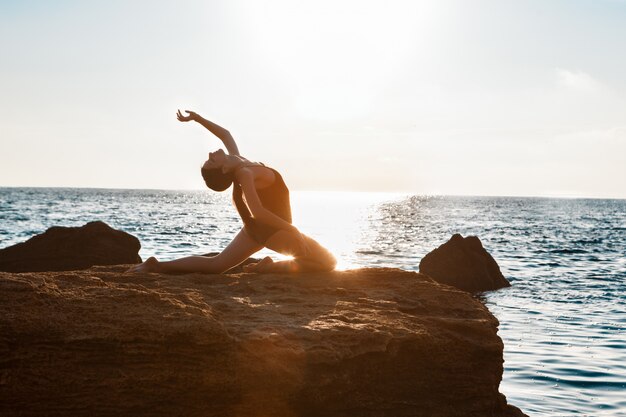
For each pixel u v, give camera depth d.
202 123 7.94
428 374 6.18
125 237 19.58
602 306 17.22
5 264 18.12
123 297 5.52
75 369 4.92
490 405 6.46
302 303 6.57
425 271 21.27
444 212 129.50
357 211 134.88
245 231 7.45
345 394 5.69
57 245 18.58
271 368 5.24
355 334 5.73
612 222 93.88
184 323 5.14
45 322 4.95
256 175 7.16
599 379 9.66
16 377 4.81
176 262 7.39
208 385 5.14
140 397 5.03
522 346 11.88
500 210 154.12
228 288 6.89
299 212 123.31
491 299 18.61
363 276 7.73
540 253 37.00
